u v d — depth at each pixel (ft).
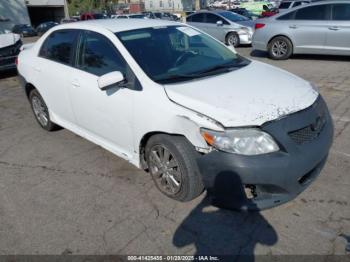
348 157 12.00
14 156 13.98
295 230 8.68
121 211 9.93
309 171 8.84
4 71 31.45
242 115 8.34
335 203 9.57
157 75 10.32
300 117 8.66
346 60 28.45
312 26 27.94
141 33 11.73
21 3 124.16
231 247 8.33
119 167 12.47
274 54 30.81
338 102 17.78
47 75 14.03
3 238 9.14
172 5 215.92
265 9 78.48
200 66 11.31
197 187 9.48
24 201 10.75
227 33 40.52
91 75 11.85
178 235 8.84
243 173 8.14
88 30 12.42
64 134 15.99
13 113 19.70
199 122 8.55
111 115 11.10
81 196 10.80
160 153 10.00
